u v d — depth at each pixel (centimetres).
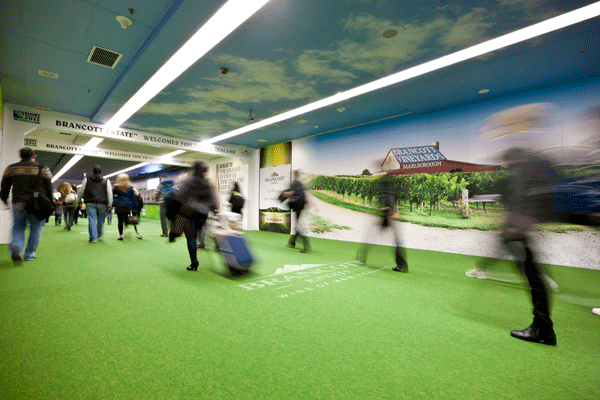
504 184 209
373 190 791
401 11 359
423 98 614
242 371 163
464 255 598
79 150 1137
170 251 564
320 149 934
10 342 192
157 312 252
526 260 208
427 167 692
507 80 525
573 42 409
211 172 1421
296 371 164
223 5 349
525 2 339
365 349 192
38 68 512
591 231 480
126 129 873
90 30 409
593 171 486
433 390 148
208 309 261
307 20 377
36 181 408
